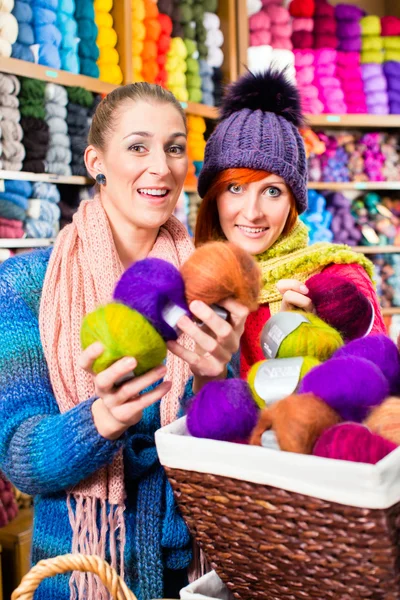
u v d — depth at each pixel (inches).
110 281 44.1
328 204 154.1
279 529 24.9
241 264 31.2
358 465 22.4
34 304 43.0
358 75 151.3
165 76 122.8
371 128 161.6
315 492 23.4
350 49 151.0
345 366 27.4
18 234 93.8
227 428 27.0
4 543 80.4
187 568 42.8
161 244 48.0
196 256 31.3
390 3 179.8
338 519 23.3
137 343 29.4
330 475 23.0
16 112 93.4
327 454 23.9
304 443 24.7
